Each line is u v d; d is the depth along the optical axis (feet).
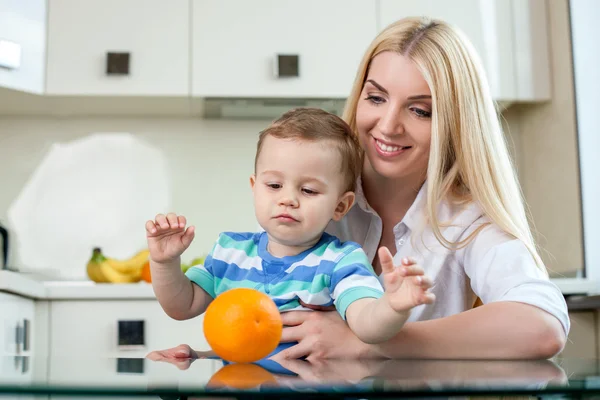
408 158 4.07
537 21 9.76
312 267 3.43
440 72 3.99
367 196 4.48
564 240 9.59
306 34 9.46
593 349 8.44
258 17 9.42
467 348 3.17
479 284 3.95
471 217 4.15
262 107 9.88
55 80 9.09
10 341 7.01
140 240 10.05
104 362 2.21
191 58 9.32
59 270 9.90
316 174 3.41
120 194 10.10
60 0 9.18
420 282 2.38
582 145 9.34
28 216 9.93
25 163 10.00
